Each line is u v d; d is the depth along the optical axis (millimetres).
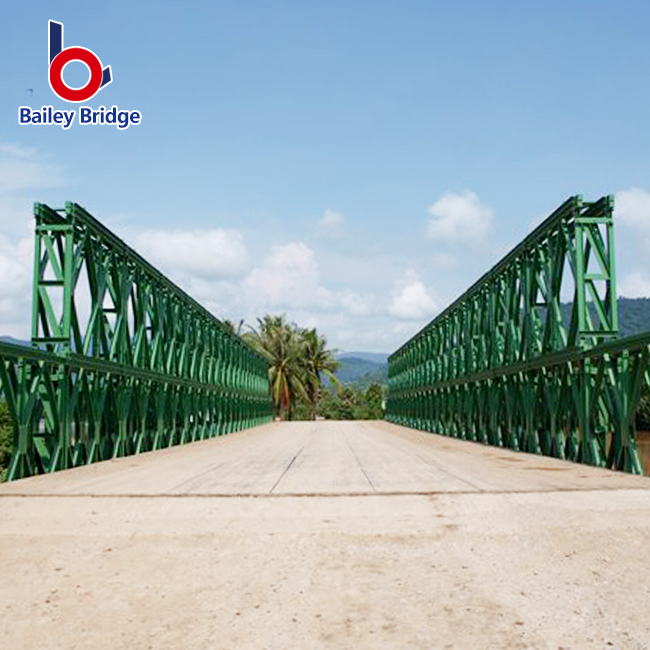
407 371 52938
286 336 80375
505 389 24594
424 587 7344
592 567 7871
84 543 8938
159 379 25297
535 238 21141
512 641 6051
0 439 24703
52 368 16703
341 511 10141
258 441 31484
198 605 7008
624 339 15031
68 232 17328
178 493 11367
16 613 6922
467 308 31531
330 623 6504
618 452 15648
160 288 26203
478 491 11266
